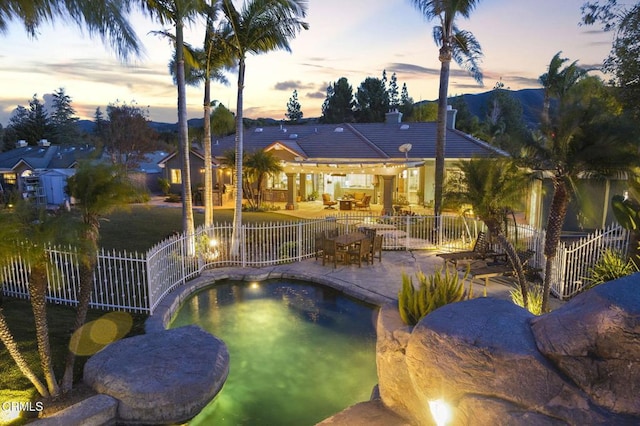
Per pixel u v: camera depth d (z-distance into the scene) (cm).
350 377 805
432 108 5541
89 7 859
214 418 679
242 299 1216
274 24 1459
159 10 1321
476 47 1938
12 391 655
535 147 881
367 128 3206
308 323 1053
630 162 795
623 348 349
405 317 625
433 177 2747
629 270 1045
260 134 3681
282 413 695
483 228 1812
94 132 6231
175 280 1211
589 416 346
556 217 892
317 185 3303
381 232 1841
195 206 3084
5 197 649
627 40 1238
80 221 641
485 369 407
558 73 3084
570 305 412
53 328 888
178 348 773
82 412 594
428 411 489
